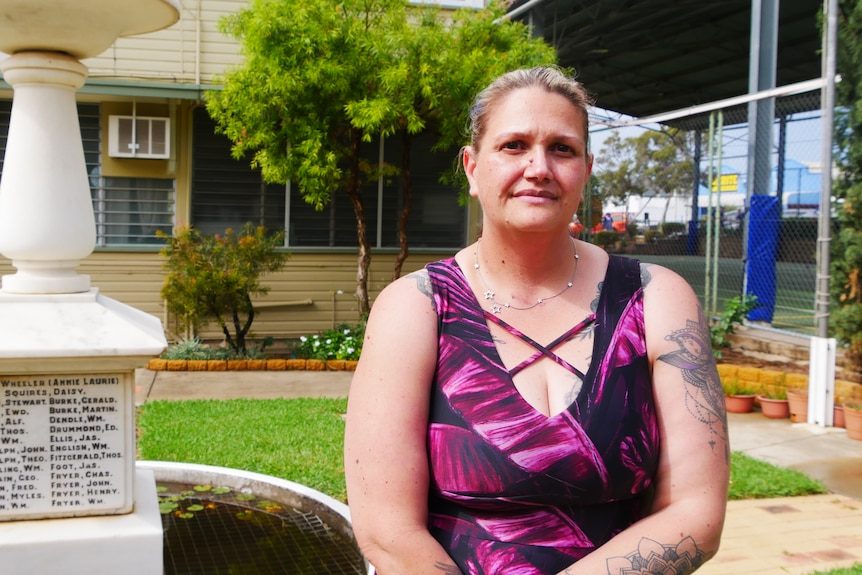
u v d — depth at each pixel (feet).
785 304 33.37
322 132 24.20
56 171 8.51
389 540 4.25
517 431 4.31
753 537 12.32
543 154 4.52
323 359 26.91
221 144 29.32
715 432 4.34
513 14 29.86
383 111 22.38
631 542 4.13
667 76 58.80
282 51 23.03
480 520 4.39
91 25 8.04
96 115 28.35
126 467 8.68
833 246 21.31
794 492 14.51
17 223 8.31
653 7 39.29
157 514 8.85
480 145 4.78
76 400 8.43
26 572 8.09
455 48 24.11
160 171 28.81
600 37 44.86
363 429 4.48
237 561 9.79
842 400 20.44
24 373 8.18
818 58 52.65
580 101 4.71
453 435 4.42
